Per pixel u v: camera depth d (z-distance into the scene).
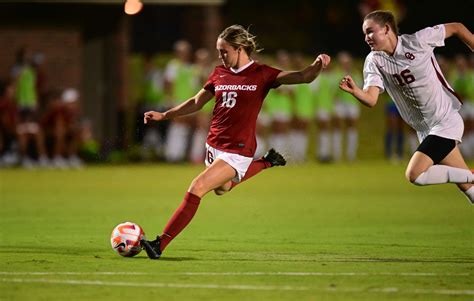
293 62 110.81
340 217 55.56
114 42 109.38
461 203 64.62
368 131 122.81
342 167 106.56
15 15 103.19
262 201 66.44
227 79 37.06
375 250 40.50
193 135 108.12
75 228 49.00
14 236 45.34
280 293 29.80
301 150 112.62
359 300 28.77
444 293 29.80
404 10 132.38
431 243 43.09
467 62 118.00
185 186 78.06
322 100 113.31
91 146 105.88
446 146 37.25
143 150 110.19
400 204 63.91
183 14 115.69
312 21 153.25
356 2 153.12
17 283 31.45
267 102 110.62
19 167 100.69
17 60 101.88
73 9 105.19
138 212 57.91
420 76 37.09
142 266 35.19
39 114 102.19
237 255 38.59
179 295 29.45
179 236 45.81
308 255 38.69
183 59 104.12
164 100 106.25
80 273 33.47
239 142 36.88
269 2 152.12
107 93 109.94
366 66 37.50
